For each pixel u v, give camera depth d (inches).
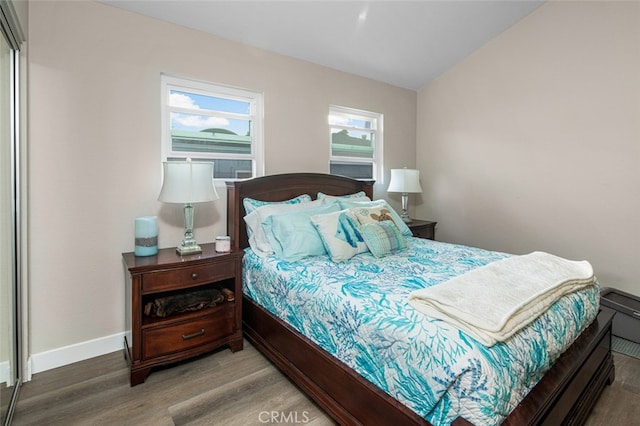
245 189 106.8
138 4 88.7
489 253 94.2
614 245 108.2
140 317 76.2
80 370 81.4
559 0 115.3
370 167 155.3
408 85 159.9
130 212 92.4
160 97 96.2
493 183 138.4
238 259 91.4
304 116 126.6
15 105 71.6
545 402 45.4
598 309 72.1
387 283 66.7
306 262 85.0
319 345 66.5
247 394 72.6
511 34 128.4
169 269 79.7
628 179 104.4
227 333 90.0
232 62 108.5
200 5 91.4
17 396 70.4
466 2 108.0
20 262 74.0
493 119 136.6
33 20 77.2
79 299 85.7
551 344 51.4
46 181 80.1
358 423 55.9
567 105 115.9
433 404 44.0
